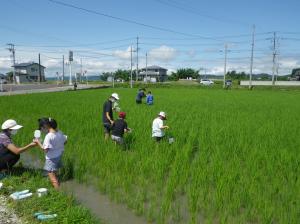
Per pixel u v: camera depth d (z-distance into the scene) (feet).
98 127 35.06
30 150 26.86
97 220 14.98
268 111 55.62
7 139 20.59
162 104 66.28
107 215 15.93
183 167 21.15
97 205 17.01
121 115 27.45
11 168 21.42
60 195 17.22
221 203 16.17
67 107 55.88
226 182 18.33
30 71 277.85
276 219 15.20
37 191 17.72
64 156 24.21
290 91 143.43
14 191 18.03
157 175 19.85
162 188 19.04
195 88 165.27
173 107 59.62
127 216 15.88
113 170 21.43
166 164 22.12
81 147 26.32
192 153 26.68
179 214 15.83
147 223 15.25
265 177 19.93
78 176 20.38
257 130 35.17
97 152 24.81
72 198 17.12
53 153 19.60
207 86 170.60
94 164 22.72
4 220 14.67
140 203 16.81
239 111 54.85
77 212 15.08
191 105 65.31
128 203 16.90
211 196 17.72
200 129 34.71
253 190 17.53
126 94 100.22
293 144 28.37
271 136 31.81
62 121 38.96
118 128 27.07
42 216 14.87
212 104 68.80
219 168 20.86
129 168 21.49
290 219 14.65
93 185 19.69
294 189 17.93
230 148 26.66
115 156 23.39
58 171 21.43
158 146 26.73
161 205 16.34
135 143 28.04
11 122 20.74
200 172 20.11
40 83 246.68
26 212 15.43
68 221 14.38
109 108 29.96
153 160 22.72
